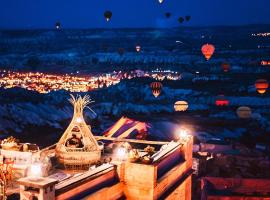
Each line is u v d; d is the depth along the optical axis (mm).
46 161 11672
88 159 12102
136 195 10344
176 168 12141
